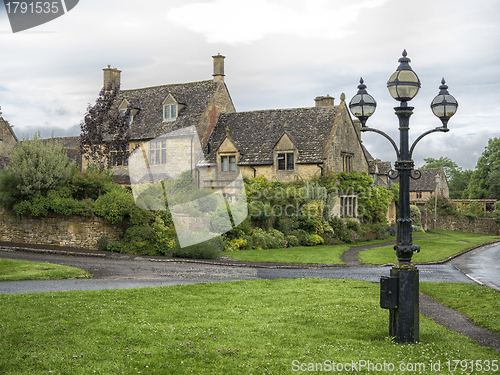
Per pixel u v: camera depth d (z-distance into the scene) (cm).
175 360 739
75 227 2211
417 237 3906
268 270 1780
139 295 1180
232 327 911
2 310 979
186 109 3691
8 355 735
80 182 2384
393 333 852
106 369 696
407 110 873
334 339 849
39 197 2241
